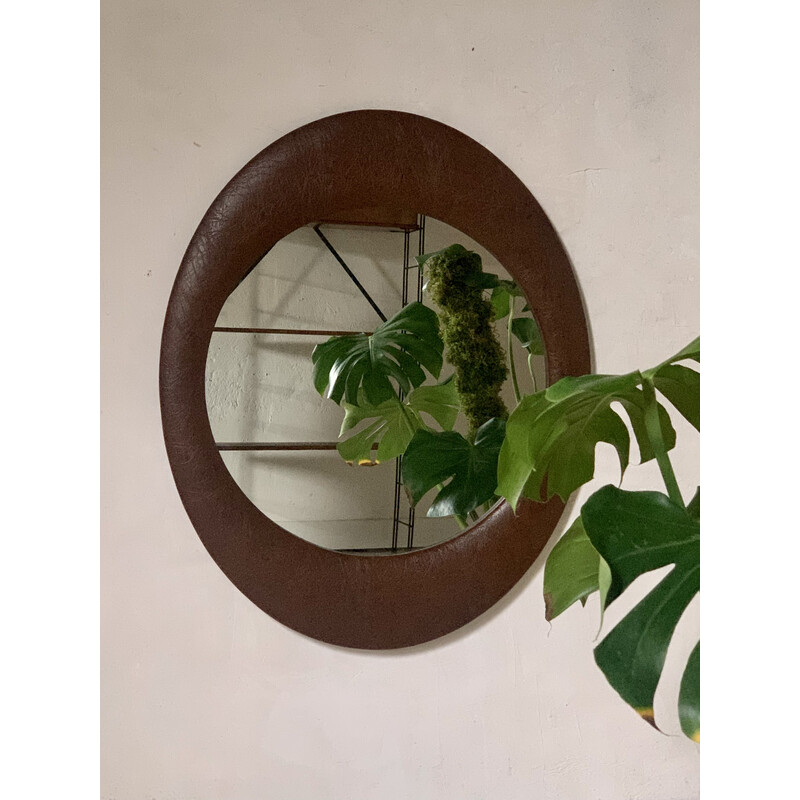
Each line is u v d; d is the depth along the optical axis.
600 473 1.26
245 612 1.15
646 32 1.27
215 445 1.11
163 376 1.10
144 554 1.12
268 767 1.16
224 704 1.15
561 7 1.24
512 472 0.71
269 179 1.12
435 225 1.17
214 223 1.11
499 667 1.23
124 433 1.12
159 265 1.12
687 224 1.29
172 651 1.13
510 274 1.20
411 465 1.16
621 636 0.63
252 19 1.14
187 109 1.13
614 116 1.26
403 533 1.16
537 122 1.23
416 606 1.17
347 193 1.15
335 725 1.18
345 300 1.14
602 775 1.27
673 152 1.28
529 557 1.20
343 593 1.15
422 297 1.17
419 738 1.20
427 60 1.20
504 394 1.19
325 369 1.14
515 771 1.24
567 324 1.21
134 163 1.12
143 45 1.12
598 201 1.25
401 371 1.16
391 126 1.16
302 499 1.13
